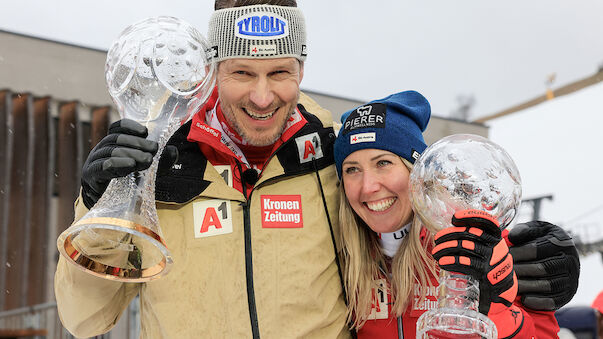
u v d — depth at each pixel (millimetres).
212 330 1639
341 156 1748
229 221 1706
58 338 7246
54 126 8734
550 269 1550
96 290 1600
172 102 1366
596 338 4027
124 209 1224
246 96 1685
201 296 1655
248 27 1654
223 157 1765
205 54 1414
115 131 1224
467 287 1327
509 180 1352
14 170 8359
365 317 1775
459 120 10055
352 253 1772
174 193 1687
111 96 1383
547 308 1568
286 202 1767
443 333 1243
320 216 1792
